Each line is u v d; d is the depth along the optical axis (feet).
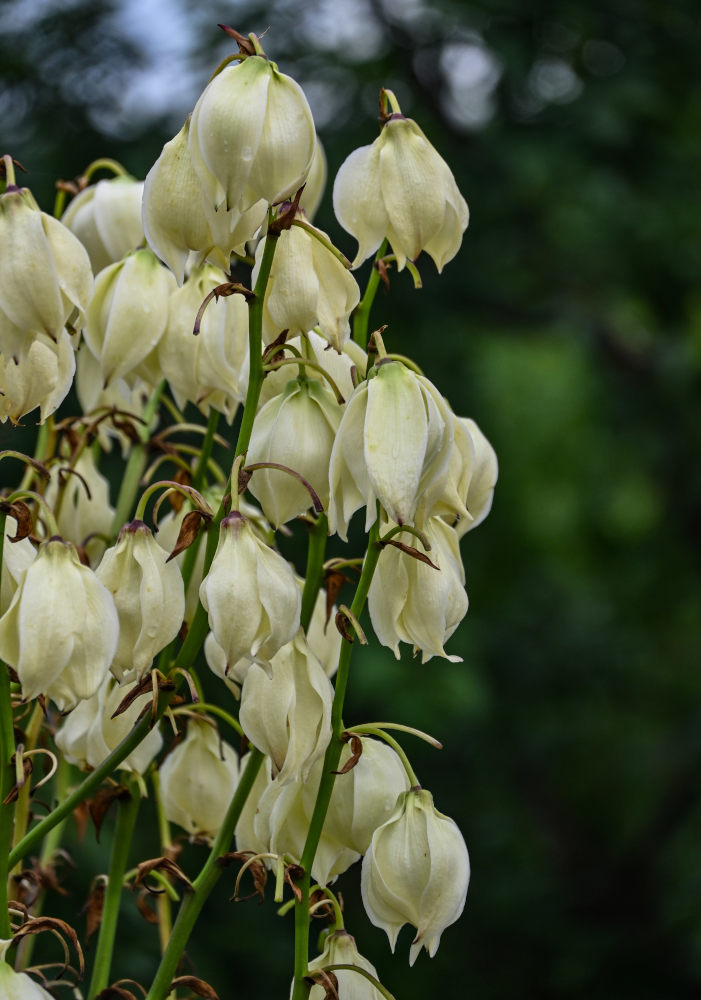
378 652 11.93
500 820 15.40
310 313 4.19
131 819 4.48
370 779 4.26
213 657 4.42
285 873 4.21
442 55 13.44
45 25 10.76
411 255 4.24
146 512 5.45
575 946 14.87
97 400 4.74
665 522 17.57
